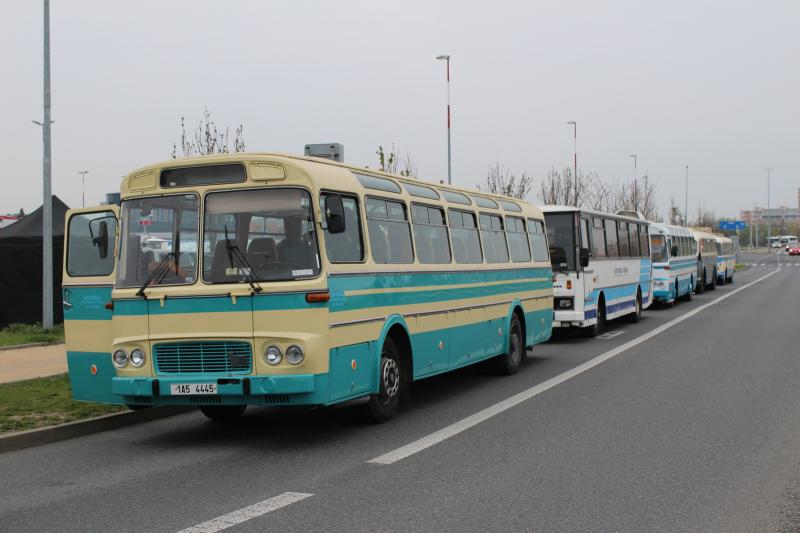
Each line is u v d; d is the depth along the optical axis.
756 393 11.96
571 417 10.27
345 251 9.25
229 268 8.80
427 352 11.23
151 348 8.92
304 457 8.36
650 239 30.75
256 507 6.51
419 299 11.00
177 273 8.96
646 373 14.18
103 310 9.56
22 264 20.12
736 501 6.57
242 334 8.63
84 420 10.03
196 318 8.78
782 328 22.31
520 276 15.15
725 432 9.27
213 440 9.43
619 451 8.38
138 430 10.23
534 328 15.91
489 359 14.46
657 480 7.24
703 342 19.11
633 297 25.12
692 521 6.06
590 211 20.61
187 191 9.07
